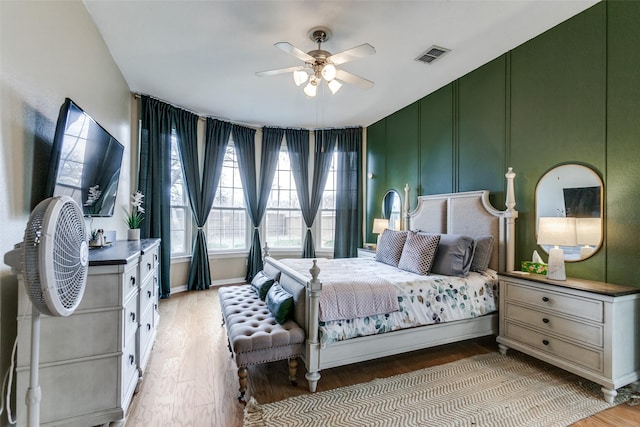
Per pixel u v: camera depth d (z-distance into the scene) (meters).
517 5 2.41
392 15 2.51
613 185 2.32
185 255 4.86
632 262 2.21
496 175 3.21
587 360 2.08
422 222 4.01
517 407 1.95
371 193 5.46
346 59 2.45
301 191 5.63
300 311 2.30
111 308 1.69
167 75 3.54
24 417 1.50
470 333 2.71
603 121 2.38
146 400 1.99
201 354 2.65
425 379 2.28
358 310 2.28
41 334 1.55
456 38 2.85
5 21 1.49
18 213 1.62
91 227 2.49
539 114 2.82
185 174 4.67
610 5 2.34
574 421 1.82
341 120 5.27
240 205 5.49
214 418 1.83
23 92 1.64
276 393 2.10
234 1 2.33
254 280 3.11
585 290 2.09
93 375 1.64
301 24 2.62
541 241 2.47
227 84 3.79
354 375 2.37
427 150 4.16
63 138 1.73
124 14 2.48
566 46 2.61
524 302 2.50
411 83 3.80
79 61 2.32
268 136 5.53
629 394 2.06
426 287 2.57
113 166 2.60
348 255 5.55
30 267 1.07
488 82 3.29
